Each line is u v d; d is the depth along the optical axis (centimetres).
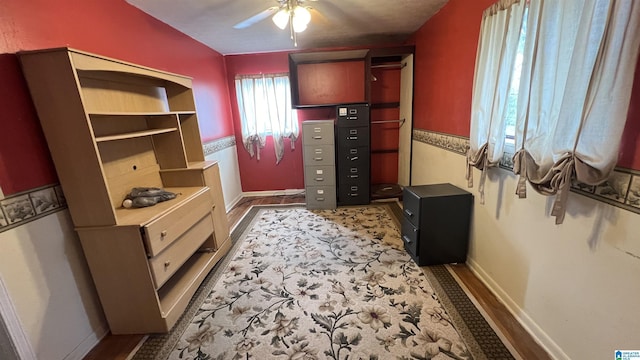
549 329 144
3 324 125
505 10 158
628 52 93
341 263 237
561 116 116
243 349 155
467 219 220
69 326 151
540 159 134
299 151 442
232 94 421
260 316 179
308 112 425
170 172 232
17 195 130
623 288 107
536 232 150
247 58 407
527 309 160
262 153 444
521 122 144
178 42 288
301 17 210
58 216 148
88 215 151
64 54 129
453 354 145
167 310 171
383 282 208
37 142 140
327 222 327
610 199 108
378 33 341
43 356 139
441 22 262
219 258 249
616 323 110
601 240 113
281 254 257
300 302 191
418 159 346
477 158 189
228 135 412
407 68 367
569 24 117
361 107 350
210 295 202
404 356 146
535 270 152
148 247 158
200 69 335
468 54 215
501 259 182
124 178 197
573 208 125
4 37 128
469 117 218
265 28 293
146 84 224
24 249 133
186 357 152
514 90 166
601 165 103
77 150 141
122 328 171
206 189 227
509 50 157
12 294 127
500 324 164
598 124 103
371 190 412
